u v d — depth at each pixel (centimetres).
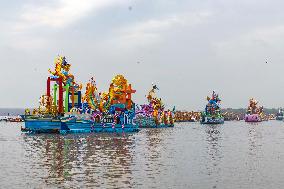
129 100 12044
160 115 17088
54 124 10106
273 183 3294
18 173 3725
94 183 3228
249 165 4428
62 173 3738
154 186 3130
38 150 6069
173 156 5344
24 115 10200
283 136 11012
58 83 10312
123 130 11712
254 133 12875
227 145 7494
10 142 7725
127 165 4356
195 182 3316
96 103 11062
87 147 6644
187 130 14738
